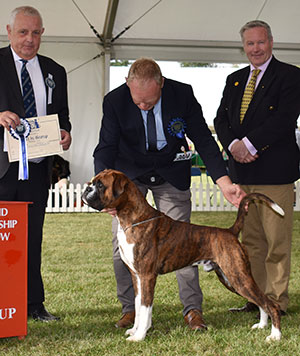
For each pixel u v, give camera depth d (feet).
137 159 13.04
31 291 13.43
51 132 13.20
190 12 37.17
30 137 13.02
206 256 11.68
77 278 18.35
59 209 39.93
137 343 11.00
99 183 11.02
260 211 14.28
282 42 41.42
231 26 39.34
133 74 11.42
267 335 11.57
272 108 14.26
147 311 11.27
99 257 22.70
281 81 14.21
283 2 36.47
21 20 12.89
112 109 12.98
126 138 13.02
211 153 13.20
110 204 11.03
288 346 10.80
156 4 35.78
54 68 14.16
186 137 14.66
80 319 13.16
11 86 13.29
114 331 12.09
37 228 13.76
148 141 12.80
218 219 35.65
